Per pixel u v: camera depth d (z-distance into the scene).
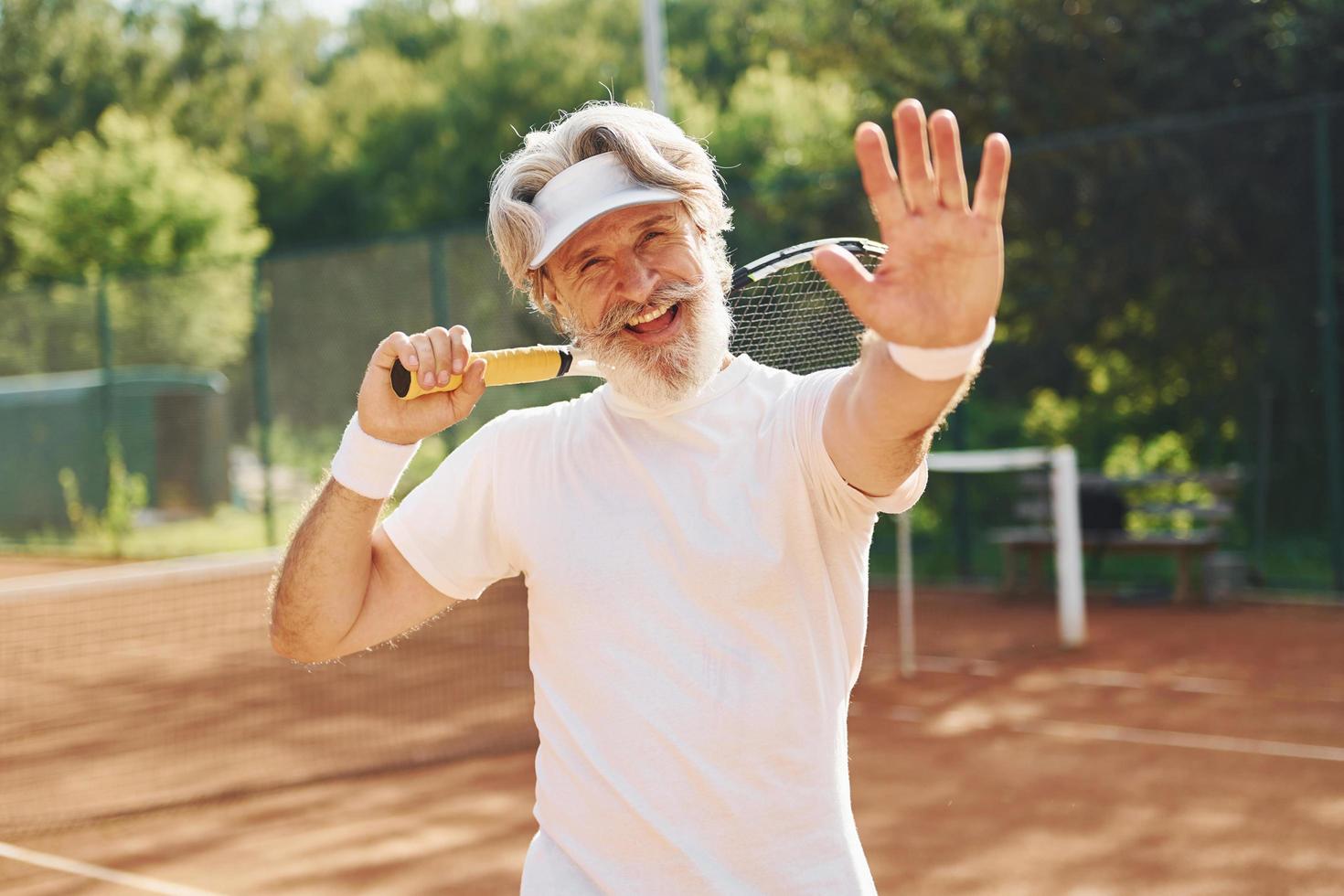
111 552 14.73
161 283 14.88
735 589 1.54
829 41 14.31
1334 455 8.59
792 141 19.38
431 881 4.08
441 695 7.15
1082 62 12.20
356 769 5.59
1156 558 10.97
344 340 13.22
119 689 7.74
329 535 1.62
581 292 1.62
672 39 32.41
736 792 1.53
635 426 1.64
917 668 7.28
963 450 10.65
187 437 14.79
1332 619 8.23
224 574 12.62
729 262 1.85
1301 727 5.57
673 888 1.54
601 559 1.59
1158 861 3.94
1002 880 3.82
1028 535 9.83
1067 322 10.98
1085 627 8.43
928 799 4.69
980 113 12.84
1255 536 10.26
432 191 30.39
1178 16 11.52
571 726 1.60
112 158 23.05
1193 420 10.80
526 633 9.16
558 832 1.62
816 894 1.53
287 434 14.25
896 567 11.14
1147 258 10.61
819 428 1.52
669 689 1.54
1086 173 10.61
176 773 5.68
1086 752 5.29
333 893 4.02
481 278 11.95
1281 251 10.24
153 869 4.36
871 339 1.39
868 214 11.14
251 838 4.64
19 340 16.06
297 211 32.84
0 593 5.75
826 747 1.56
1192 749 5.28
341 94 35.75
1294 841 4.08
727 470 1.57
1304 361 10.10
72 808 5.16
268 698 7.32
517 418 1.74
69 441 15.23
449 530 1.73
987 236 1.25
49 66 32.78
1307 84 11.12
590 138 1.65
